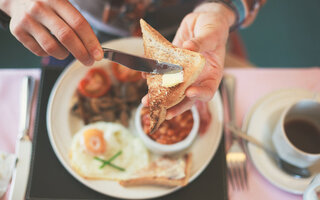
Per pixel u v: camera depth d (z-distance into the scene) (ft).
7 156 1.42
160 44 1.04
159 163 1.42
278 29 3.09
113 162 1.42
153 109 1.06
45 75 1.61
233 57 2.00
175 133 1.42
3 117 1.52
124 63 1.05
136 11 1.66
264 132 1.47
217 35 1.24
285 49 3.00
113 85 1.62
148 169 1.40
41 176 1.39
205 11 1.52
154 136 1.42
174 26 1.73
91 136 1.42
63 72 1.63
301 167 1.36
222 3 1.54
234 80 1.61
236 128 1.48
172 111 1.14
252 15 1.78
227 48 1.94
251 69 1.66
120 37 1.83
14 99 1.56
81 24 1.05
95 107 1.54
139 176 1.36
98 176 1.38
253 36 3.05
